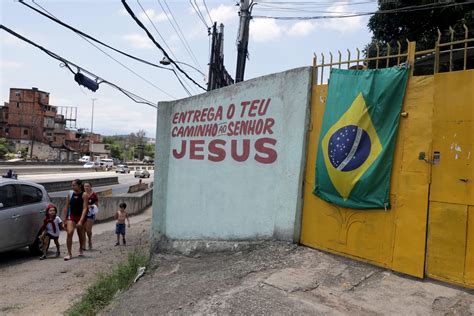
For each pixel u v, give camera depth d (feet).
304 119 16.87
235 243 19.13
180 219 22.43
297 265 14.87
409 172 13.38
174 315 12.84
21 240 28.68
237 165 19.72
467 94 12.18
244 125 19.49
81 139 320.91
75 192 29.81
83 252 31.71
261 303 12.12
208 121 21.48
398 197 13.64
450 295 11.76
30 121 256.73
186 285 15.37
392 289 12.44
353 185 14.69
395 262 13.56
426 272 12.87
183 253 21.30
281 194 17.60
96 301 17.44
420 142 13.16
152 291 15.97
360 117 14.57
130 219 58.95
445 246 12.46
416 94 13.37
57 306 18.85
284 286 13.07
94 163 207.31
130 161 375.45
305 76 16.97
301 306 11.73
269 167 18.26
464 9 38.73
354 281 13.20
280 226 17.48
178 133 23.20
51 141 274.36
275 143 18.10
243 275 14.73
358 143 14.62
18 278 24.00
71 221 29.17
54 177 123.65
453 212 12.32
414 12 41.55
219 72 48.29
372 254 14.32
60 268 26.11
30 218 29.48
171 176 23.36
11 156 214.28
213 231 20.52
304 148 16.84
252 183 18.93
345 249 15.16
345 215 15.24
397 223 13.60
